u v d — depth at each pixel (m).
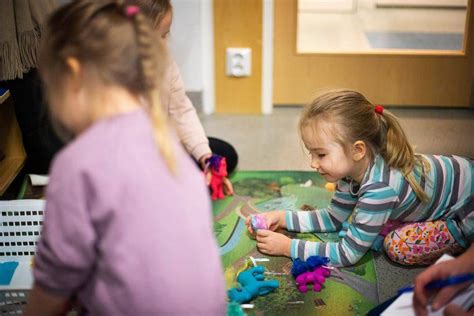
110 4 0.89
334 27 2.84
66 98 0.87
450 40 2.69
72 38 0.85
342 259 1.51
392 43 2.66
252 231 1.65
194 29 2.42
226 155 2.02
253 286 1.41
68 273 0.86
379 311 1.23
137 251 0.84
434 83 2.55
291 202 1.85
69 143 0.91
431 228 1.53
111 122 0.85
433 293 1.14
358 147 1.44
